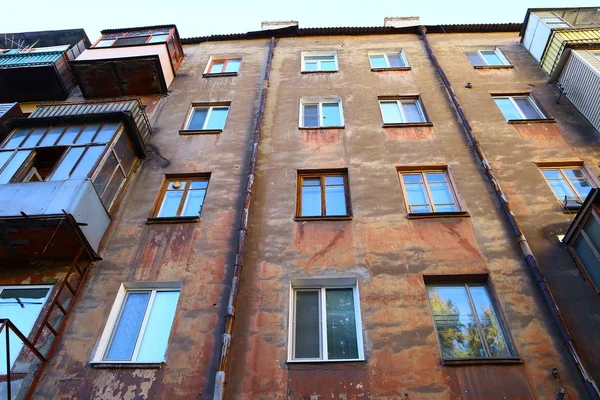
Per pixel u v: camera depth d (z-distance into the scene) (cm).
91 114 1041
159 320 770
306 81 1384
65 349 713
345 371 664
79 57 1384
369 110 1229
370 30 1655
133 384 666
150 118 1269
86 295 793
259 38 1703
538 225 875
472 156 1046
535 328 700
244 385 653
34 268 839
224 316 742
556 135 1112
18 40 1709
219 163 1077
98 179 909
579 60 1209
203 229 904
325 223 895
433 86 1325
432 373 654
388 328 716
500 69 1407
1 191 827
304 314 765
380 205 927
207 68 1538
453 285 793
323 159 1062
